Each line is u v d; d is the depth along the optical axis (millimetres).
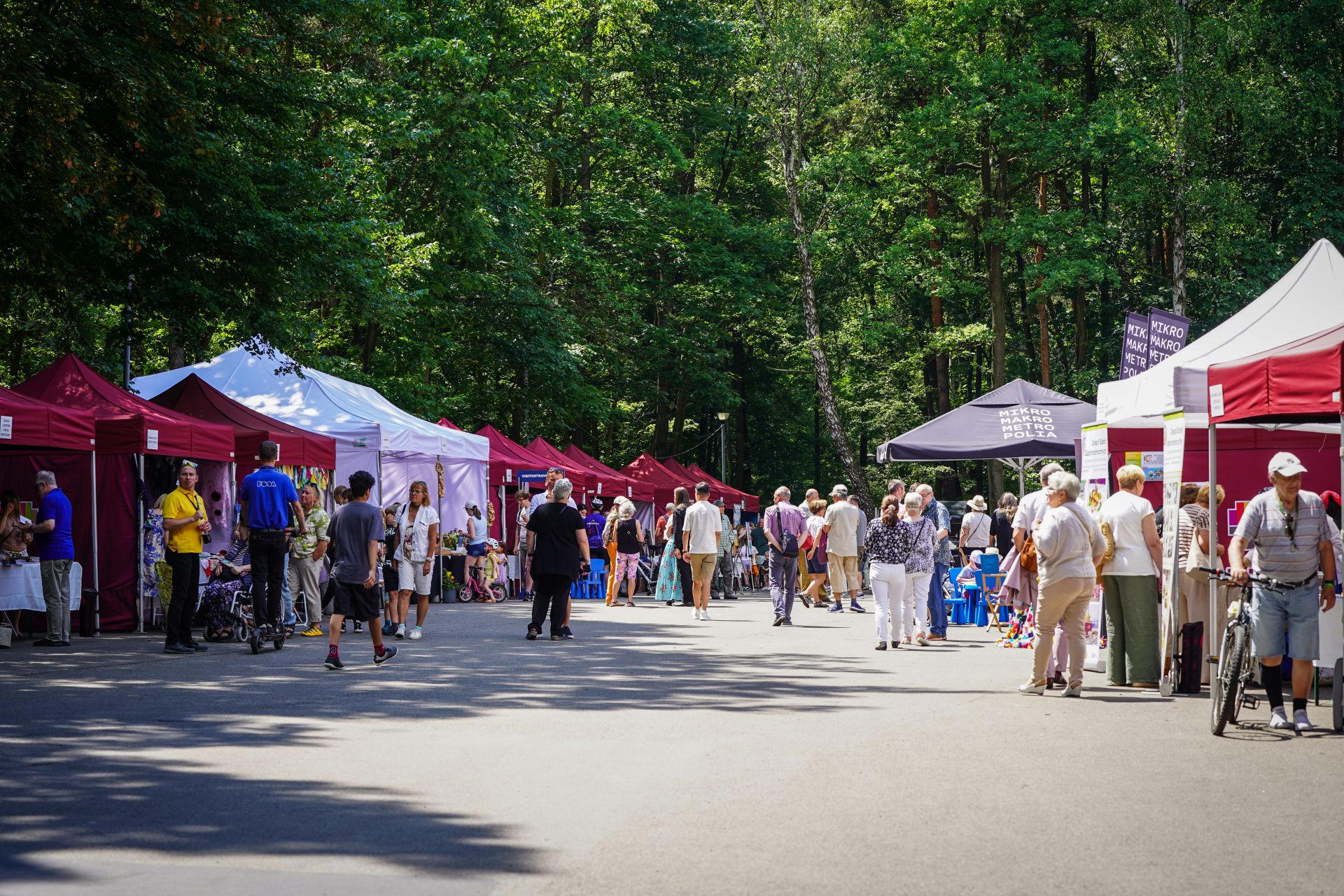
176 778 7637
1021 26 43250
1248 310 12492
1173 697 11789
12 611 16953
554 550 17297
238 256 21047
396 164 32094
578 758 8344
